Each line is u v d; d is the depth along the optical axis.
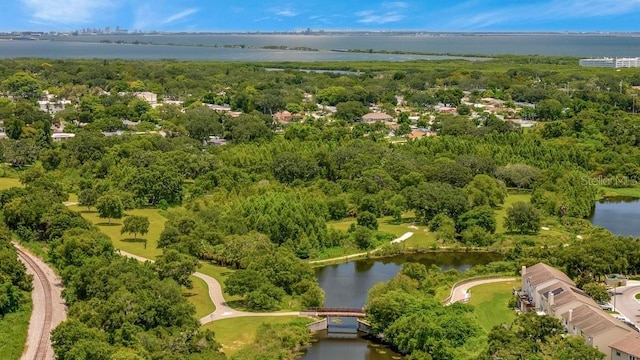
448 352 182.75
